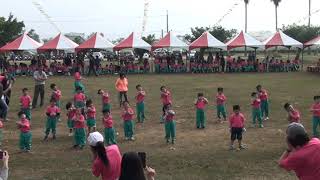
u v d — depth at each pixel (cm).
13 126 1909
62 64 4625
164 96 1995
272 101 2462
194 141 1595
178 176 1159
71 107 1722
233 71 4594
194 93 2861
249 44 4541
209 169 1225
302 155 607
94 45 4450
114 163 710
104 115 1548
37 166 1292
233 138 1457
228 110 2222
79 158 1380
